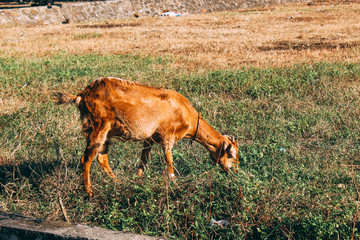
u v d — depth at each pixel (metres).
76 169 5.29
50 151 6.26
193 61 13.84
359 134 7.11
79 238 3.56
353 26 21.91
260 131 7.35
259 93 9.52
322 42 17.38
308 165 5.98
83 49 16.58
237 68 12.43
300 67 12.00
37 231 3.68
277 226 4.08
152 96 5.13
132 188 4.78
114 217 4.27
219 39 18.91
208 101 8.96
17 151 6.12
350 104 8.55
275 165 5.86
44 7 27.89
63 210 4.10
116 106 5.00
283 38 18.77
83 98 5.08
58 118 7.62
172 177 5.16
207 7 33.38
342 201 4.58
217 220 4.54
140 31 21.81
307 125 7.51
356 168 5.92
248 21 25.70
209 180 4.81
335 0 38.56
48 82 10.79
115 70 12.09
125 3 30.47
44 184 5.09
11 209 4.52
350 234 4.01
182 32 21.27
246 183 4.71
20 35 21.23
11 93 9.77
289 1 38.47
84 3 29.34
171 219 4.26
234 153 5.63
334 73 10.95
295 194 4.68
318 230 3.99
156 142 5.42
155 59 13.97
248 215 4.32
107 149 5.46
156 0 31.69
